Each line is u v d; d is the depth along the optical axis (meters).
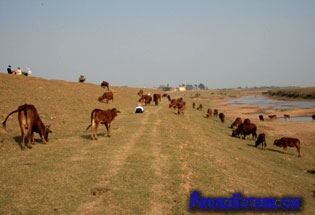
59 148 13.34
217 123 33.78
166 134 17.92
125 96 45.91
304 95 109.12
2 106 21.11
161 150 13.73
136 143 14.91
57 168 10.40
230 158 15.78
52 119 21.00
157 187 9.31
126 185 9.23
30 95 26.70
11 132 15.59
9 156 11.74
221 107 75.56
